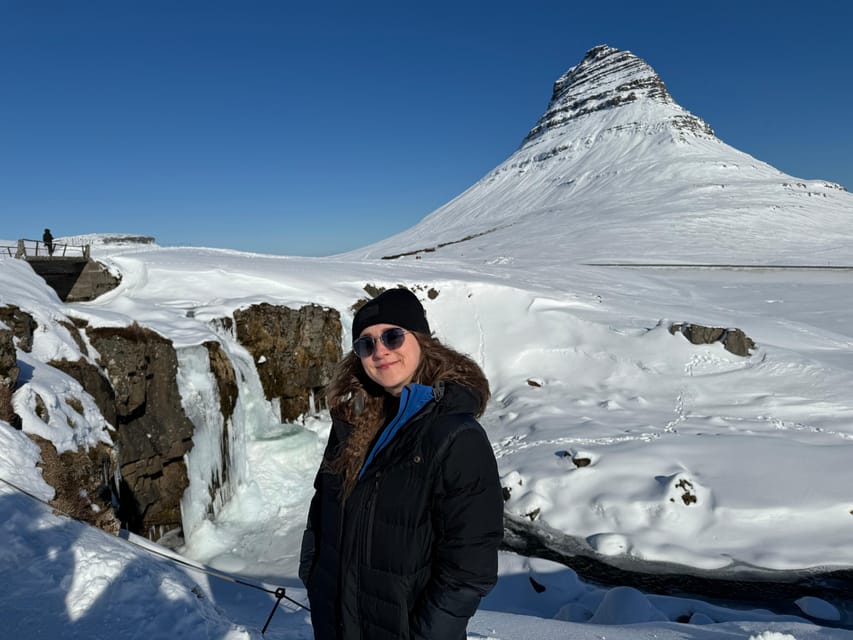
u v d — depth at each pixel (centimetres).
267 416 1881
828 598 1114
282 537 1394
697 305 3816
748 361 2408
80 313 1356
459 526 166
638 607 761
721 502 1398
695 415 2033
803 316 3544
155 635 357
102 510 699
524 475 1627
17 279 1356
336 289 2525
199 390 1504
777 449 1630
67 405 982
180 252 3284
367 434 195
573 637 468
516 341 2752
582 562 1285
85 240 3944
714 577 1198
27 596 377
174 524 1320
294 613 502
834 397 2058
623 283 4556
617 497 1466
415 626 167
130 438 1280
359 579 180
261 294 2236
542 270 4644
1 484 586
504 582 1044
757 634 466
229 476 1564
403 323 187
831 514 1348
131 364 1344
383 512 177
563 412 2128
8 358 870
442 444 170
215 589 546
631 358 2511
